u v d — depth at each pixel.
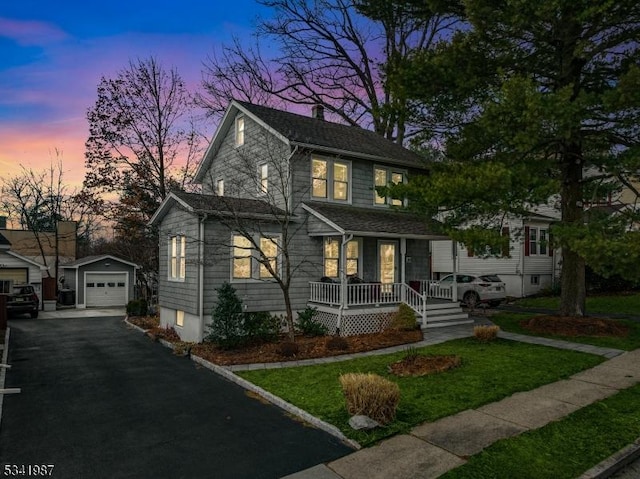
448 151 13.45
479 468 4.92
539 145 11.27
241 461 5.25
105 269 26.64
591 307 17.70
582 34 11.30
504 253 12.59
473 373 8.50
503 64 11.78
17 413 7.05
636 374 8.47
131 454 5.48
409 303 14.85
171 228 15.08
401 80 12.15
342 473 4.90
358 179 16.38
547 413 6.51
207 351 11.43
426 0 11.92
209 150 18.61
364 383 6.35
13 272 23.64
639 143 11.11
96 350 12.48
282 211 14.15
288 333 12.97
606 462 5.07
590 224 10.16
